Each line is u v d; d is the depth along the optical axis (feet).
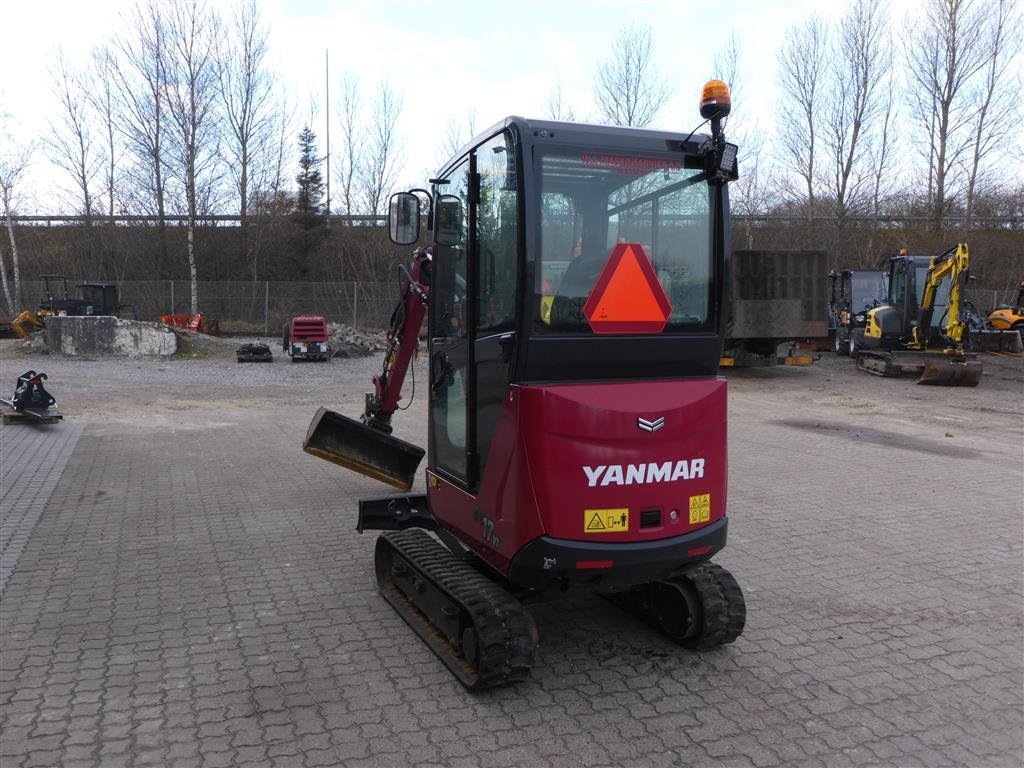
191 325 95.04
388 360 22.35
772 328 56.59
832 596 16.30
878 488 25.48
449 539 14.89
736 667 13.12
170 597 15.92
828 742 10.85
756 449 32.09
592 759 10.37
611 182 11.62
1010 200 126.11
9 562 17.88
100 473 26.78
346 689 12.19
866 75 109.60
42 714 11.31
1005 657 13.55
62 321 69.26
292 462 28.94
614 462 11.22
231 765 10.09
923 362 57.21
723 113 12.10
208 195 111.14
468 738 10.84
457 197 13.66
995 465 29.04
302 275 134.82
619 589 14.99
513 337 11.32
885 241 115.34
